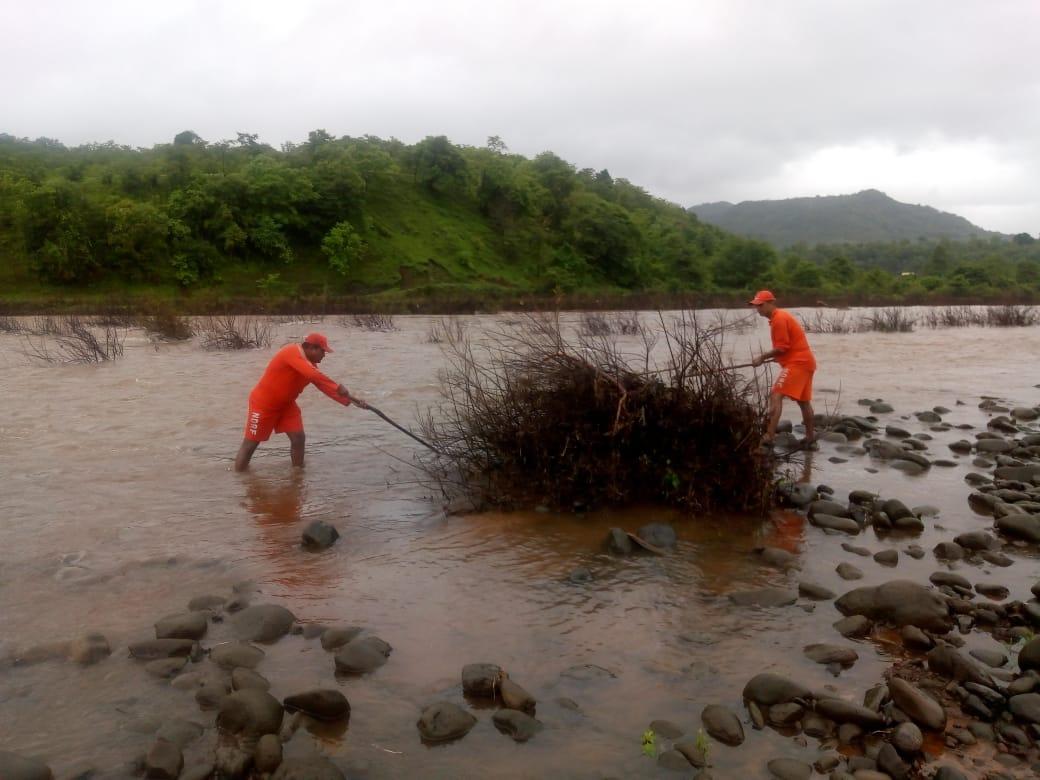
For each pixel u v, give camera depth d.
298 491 6.35
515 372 6.58
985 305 55.59
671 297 55.59
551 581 4.52
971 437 8.33
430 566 4.76
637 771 2.82
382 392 11.23
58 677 3.46
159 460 7.35
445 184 81.56
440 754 2.93
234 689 3.31
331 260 63.56
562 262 74.44
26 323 29.02
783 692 3.23
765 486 5.73
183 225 58.81
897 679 3.26
